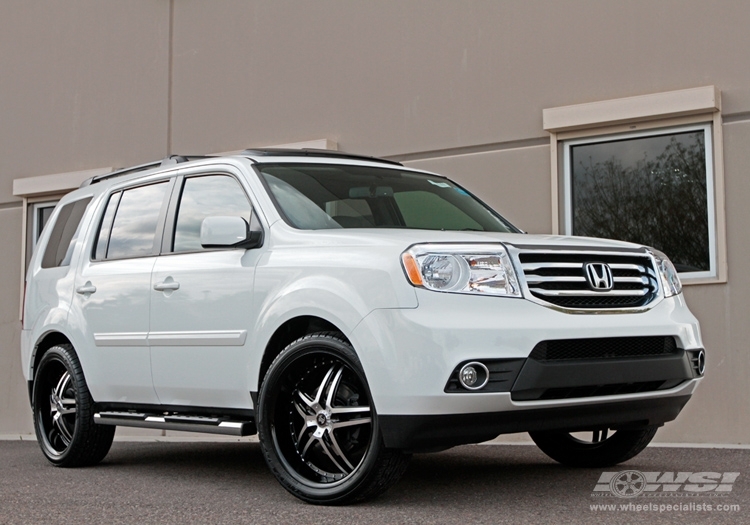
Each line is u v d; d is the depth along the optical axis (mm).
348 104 9219
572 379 3938
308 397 4309
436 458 5844
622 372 4094
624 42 7746
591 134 7836
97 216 5980
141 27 10766
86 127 11148
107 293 5555
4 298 11539
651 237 7645
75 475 5547
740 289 7137
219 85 10125
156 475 5434
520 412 3881
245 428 4668
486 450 6297
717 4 7352
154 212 5504
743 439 7059
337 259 4211
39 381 6160
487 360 3783
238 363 4652
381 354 3863
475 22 8492
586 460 5281
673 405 4461
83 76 11211
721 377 7168
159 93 10586
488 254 3971
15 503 4496
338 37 9305
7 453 7141
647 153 7691
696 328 4539
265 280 4523
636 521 3666
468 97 8508
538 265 4059
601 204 7879
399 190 5367
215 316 4781
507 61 8312
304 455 4305
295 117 9562
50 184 11211
